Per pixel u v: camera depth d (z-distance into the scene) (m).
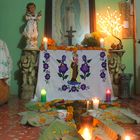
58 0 5.18
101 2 5.25
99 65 4.73
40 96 4.58
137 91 5.29
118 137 2.69
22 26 5.17
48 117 3.45
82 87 4.67
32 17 4.79
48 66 4.63
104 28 5.26
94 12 5.22
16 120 3.49
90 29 5.21
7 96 4.45
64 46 4.80
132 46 5.31
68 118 3.29
